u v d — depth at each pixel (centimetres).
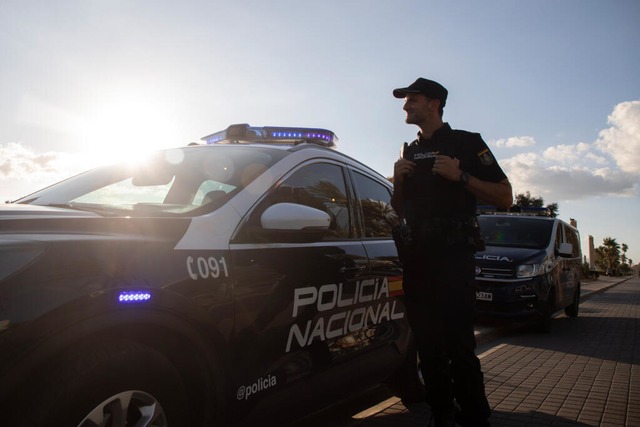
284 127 370
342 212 344
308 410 287
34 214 207
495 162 306
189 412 219
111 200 294
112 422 187
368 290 342
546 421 385
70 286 177
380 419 382
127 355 189
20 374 162
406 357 399
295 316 272
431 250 302
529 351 674
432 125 321
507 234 956
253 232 257
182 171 305
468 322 303
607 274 8769
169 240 219
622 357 642
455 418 311
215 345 226
